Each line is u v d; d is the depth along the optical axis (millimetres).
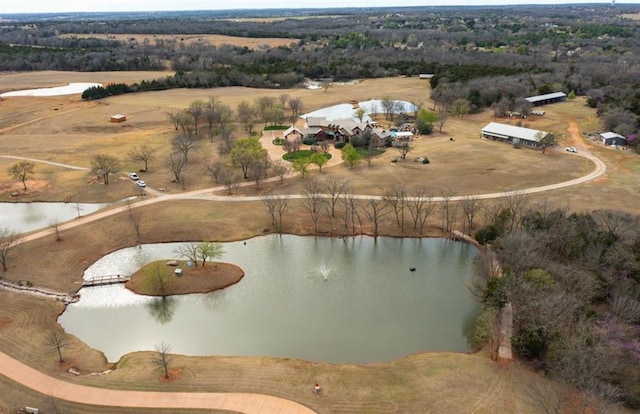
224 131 164375
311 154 141250
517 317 65125
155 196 119562
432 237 102125
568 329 60219
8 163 142250
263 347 69562
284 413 54812
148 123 184375
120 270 89750
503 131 160500
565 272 71500
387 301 81312
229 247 98875
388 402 56406
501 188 119688
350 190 120688
